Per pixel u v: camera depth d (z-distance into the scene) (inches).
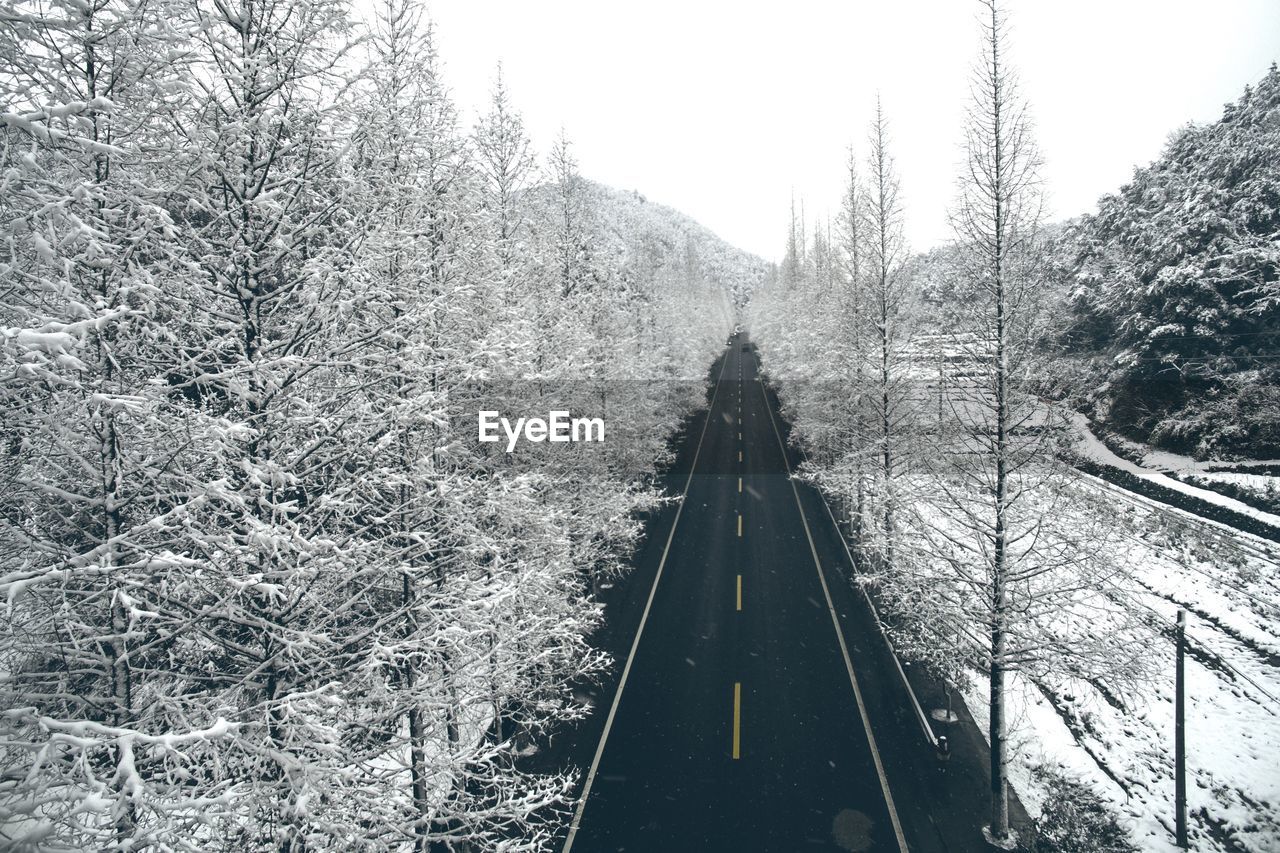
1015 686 558.3
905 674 574.2
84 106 160.2
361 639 277.3
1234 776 438.0
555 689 436.5
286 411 247.0
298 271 256.8
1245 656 570.6
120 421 201.0
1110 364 1239.5
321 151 254.2
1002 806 382.6
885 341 722.2
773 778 442.0
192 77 213.3
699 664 597.6
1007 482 411.8
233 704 231.8
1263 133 1195.3
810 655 609.9
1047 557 406.3
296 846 213.8
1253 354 1072.2
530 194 591.5
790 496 1155.9
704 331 2746.1
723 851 377.7
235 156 229.0
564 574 505.0
